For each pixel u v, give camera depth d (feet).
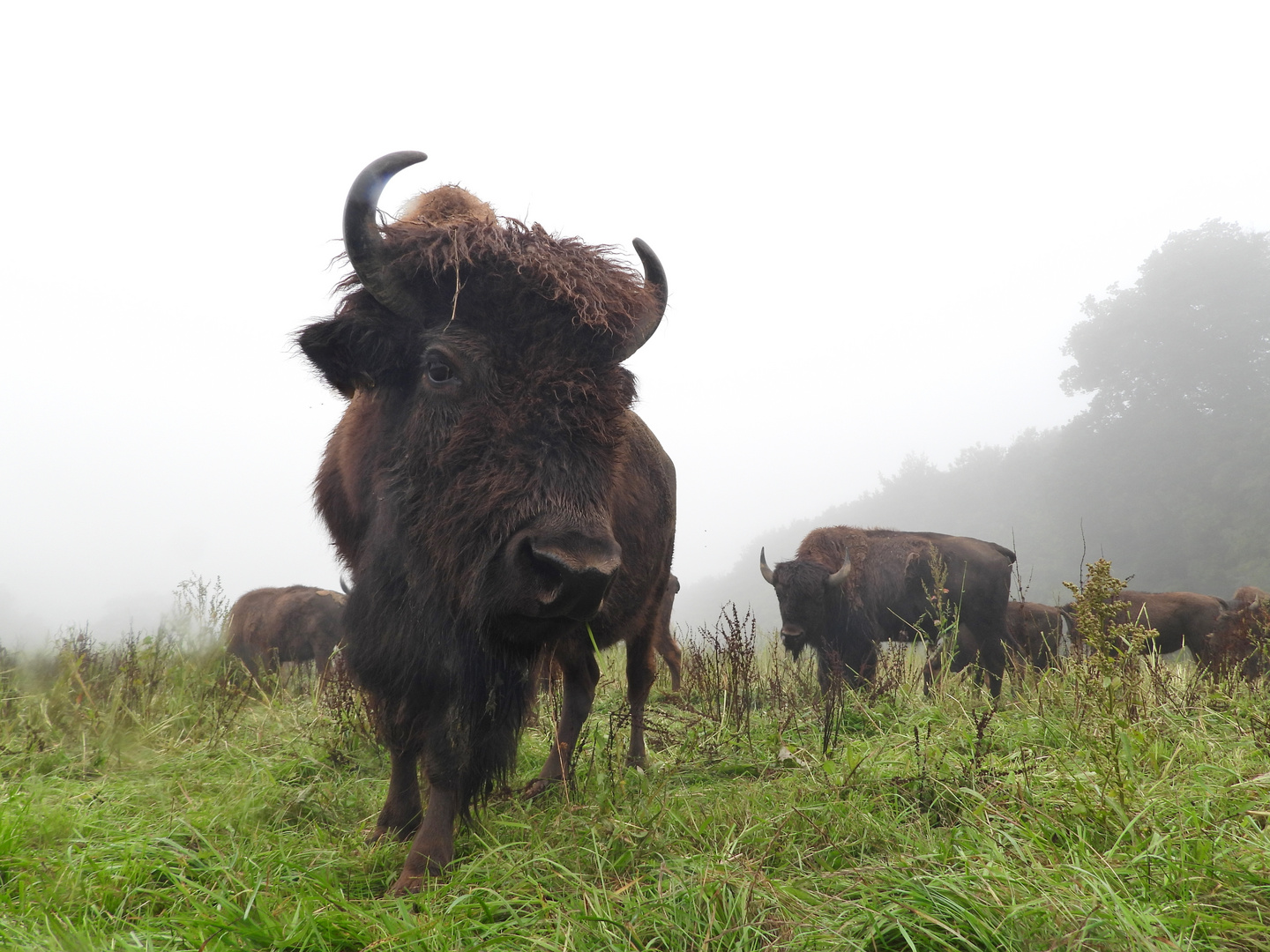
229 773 13.12
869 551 29.60
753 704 18.72
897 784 10.32
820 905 6.71
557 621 8.54
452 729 8.98
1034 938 5.92
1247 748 11.28
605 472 8.71
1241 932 5.96
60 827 8.68
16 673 18.30
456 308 8.71
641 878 7.76
